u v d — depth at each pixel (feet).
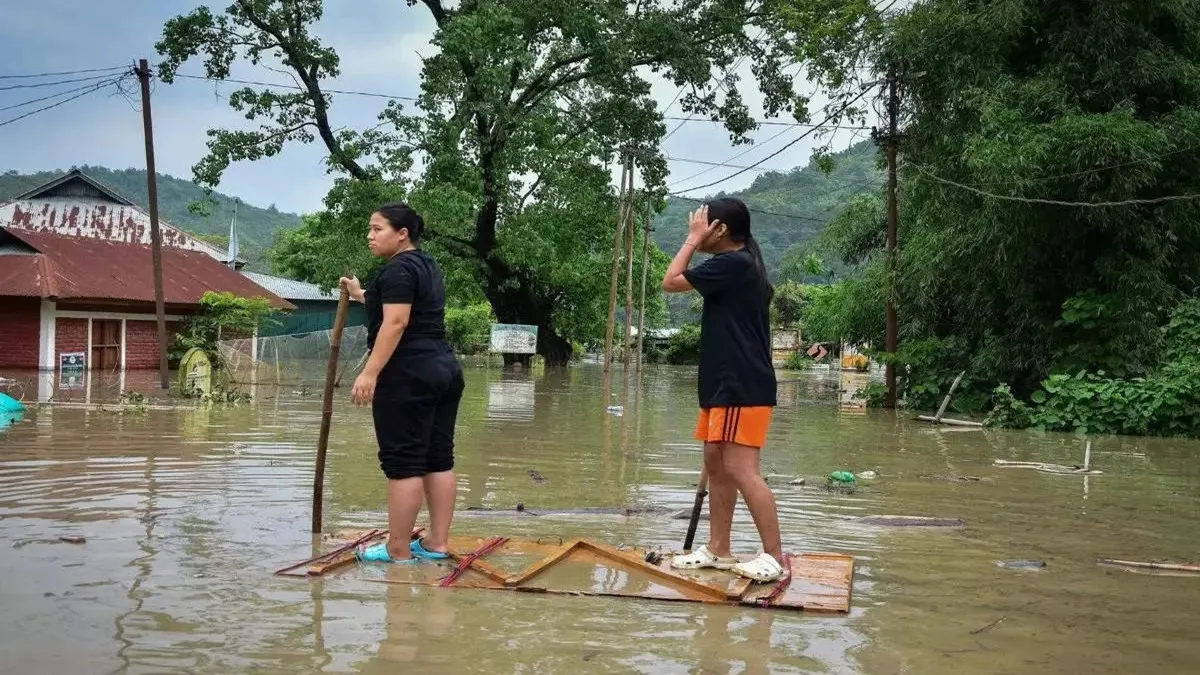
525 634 11.02
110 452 27.17
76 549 14.71
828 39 54.19
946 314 59.11
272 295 93.15
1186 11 49.24
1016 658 10.69
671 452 31.01
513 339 110.32
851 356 145.89
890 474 27.22
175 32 77.00
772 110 87.61
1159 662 10.66
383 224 15.01
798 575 14.06
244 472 23.67
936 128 53.11
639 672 9.84
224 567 13.74
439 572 13.85
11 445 28.48
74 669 9.50
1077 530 19.07
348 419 39.11
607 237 108.78
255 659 9.91
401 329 14.19
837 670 10.11
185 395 49.52
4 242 78.79
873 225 72.54
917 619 12.18
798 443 35.78
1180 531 19.16
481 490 22.44
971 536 18.19
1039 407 46.50
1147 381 42.22
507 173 94.38
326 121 82.79
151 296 78.07
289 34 79.05
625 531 17.66
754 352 13.88
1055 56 50.34
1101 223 47.26
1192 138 45.96
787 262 82.64
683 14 88.43
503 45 81.41
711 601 12.65
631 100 91.56
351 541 15.53
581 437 35.32
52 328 73.46
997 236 48.32
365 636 10.77
